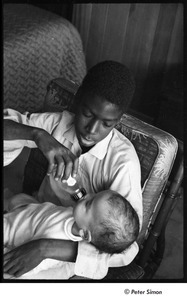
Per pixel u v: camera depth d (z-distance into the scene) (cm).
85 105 73
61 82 96
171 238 117
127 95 72
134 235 74
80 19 167
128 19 156
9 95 132
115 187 79
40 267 77
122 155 80
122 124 87
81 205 75
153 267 96
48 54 142
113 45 164
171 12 146
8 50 129
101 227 73
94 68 73
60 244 75
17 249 75
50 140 77
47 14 151
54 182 86
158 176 84
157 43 153
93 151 81
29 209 83
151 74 157
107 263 76
